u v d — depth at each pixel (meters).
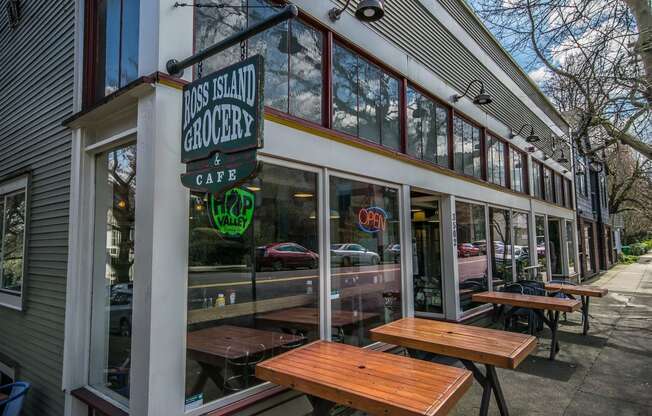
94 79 3.69
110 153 3.39
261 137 2.11
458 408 3.93
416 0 5.82
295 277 3.62
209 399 2.82
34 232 4.31
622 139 7.64
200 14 3.08
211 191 2.35
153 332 2.50
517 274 8.82
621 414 3.76
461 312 6.44
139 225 2.67
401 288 5.08
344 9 4.24
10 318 4.71
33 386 3.99
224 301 3.00
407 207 5.24
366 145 4.53
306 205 3.80
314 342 3.47
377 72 5.06
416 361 2.91
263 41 3.59
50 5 4.38
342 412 3.72
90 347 3.43
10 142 5.09
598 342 6.34
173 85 2.73
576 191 14.83
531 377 4.77
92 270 3.48
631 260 26.45
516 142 9.35
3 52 5.48
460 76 6.96
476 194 7.21
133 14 3.21
